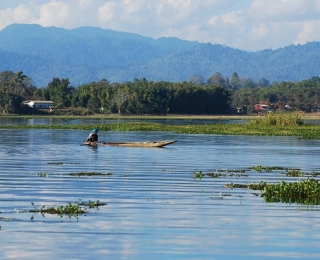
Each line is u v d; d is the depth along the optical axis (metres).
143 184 69.06
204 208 54.81
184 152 111.31
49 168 84.06
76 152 110.00
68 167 85.56
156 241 43.72
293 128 196.62
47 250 41.34
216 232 46.25
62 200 58.44
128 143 124.56
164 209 54.22
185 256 40.53
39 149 115.88
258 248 42.34
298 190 61.69
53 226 47.28
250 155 106.50
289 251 41.72
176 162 93.50
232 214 52.38
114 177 74.81
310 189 61.62
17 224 47.69
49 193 62.41
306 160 98.44
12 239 43.66
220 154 107.88
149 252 41.22
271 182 72.06
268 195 61.69
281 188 62.19
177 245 42.84
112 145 125.50
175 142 134.75
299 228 47.56
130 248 42.03
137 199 59.19
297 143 136.75
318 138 154.75
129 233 45.66
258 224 48.78
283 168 86.12
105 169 83.38
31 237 44.19
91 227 47.09
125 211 53.16
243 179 74.38
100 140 145.50
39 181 70.81
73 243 42.94
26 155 103.50
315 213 52.94
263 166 88.81
